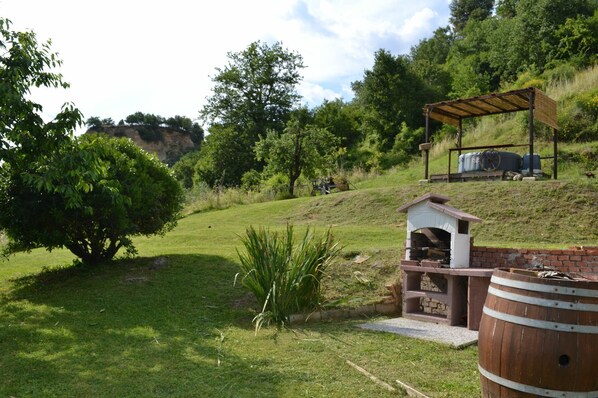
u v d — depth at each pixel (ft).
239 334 18.79
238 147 131.95
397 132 126.31
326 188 70.74
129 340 17.80
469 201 40.11
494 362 11.34
